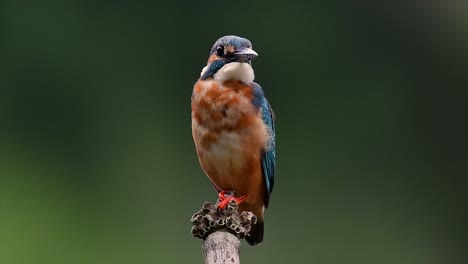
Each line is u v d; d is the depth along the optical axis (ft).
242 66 25.66
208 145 25.76
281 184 53.06
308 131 59.62
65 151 58.18
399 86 64.18
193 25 62.28
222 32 62.18
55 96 60.03
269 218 49.47
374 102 63.16
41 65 60.64
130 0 62.03
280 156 56.49
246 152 25.75
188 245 49.24
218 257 20.38
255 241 27.71
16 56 60.59
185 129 59.47
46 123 59.16
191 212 51.52
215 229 21.08
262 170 26.40
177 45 61.82
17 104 59.52
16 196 54.80
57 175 56.85
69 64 60.85
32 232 52.29
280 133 58.85
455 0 66.80
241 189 26.58
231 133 25.54
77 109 59.82
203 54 61.87
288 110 61.00
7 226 52.11
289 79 61.98
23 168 56.90
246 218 21.50
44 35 61.00
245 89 25.72
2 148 57.82
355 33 64.23
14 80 60.13
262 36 62.44
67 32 61.26
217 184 26.86
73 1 61.52
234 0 62.39
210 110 25.54
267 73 61.87
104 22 61.72
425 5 66.03
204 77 26.18
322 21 63.72
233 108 25.46
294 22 63.16
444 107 65.00
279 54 62.44
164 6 62.13
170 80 61.26
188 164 56.24
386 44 65.31
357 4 64.44
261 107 25.99
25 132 58.75
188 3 62.54
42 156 57.88
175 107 60.70
